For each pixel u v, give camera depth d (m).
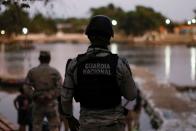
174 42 188.75
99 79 4.21
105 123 4.22
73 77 4.32
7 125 13.05
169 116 18.03
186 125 15.65
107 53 4.29
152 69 78.31
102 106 4.21
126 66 4.25
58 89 9.09
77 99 4.34
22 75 47.84
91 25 4.35
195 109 20.34
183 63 94.19
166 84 34.81
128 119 12.27
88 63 4.27
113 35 4.41
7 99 30.55
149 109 22.84
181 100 24.14
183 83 51.69
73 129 4.45
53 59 94.31
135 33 155.12
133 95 4.30
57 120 9.24
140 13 108.62
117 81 4.22
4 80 40.97
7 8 10.12
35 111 9.16
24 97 12.24
